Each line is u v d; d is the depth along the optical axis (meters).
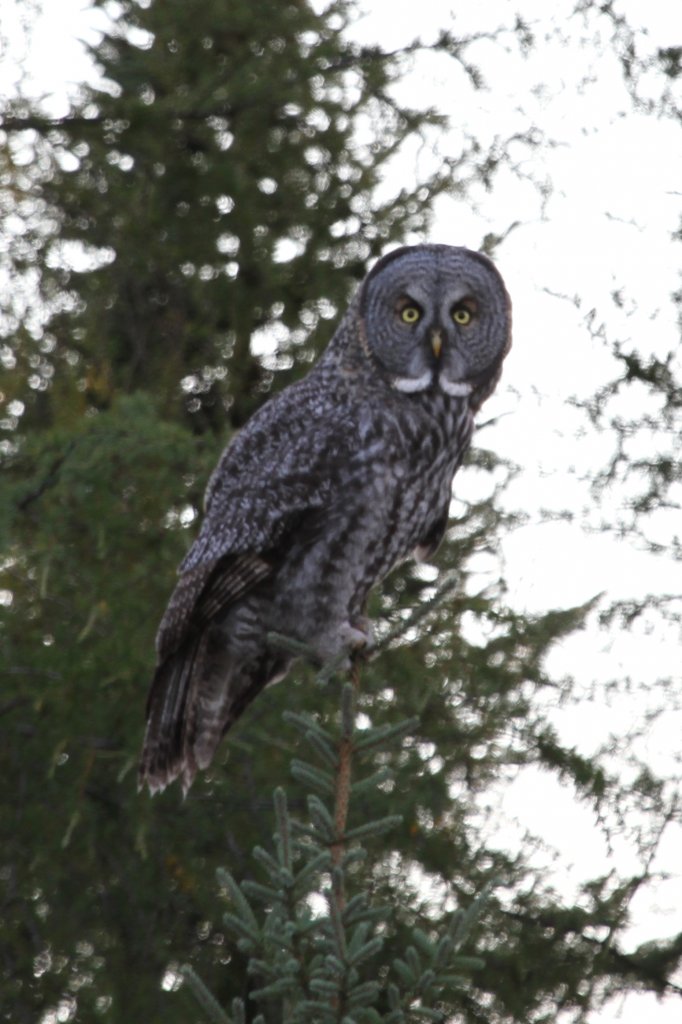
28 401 14.79
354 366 10.23
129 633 12.24
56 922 13.31
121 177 14.72
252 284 15.23
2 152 14.28
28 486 12.09
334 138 15.26
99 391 14.99
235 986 13.62
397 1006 5.70
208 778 13.31
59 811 12.73
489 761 13.95
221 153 14.88
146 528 12.47
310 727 6.22
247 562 9.71
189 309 15.64
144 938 13.39
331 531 9.84
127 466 12.16
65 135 14.51
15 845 12.98
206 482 12.21
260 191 15.40
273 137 15.30
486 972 13.66
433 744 13.68
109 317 15.46
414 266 10.32
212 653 9.84
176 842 13.29
